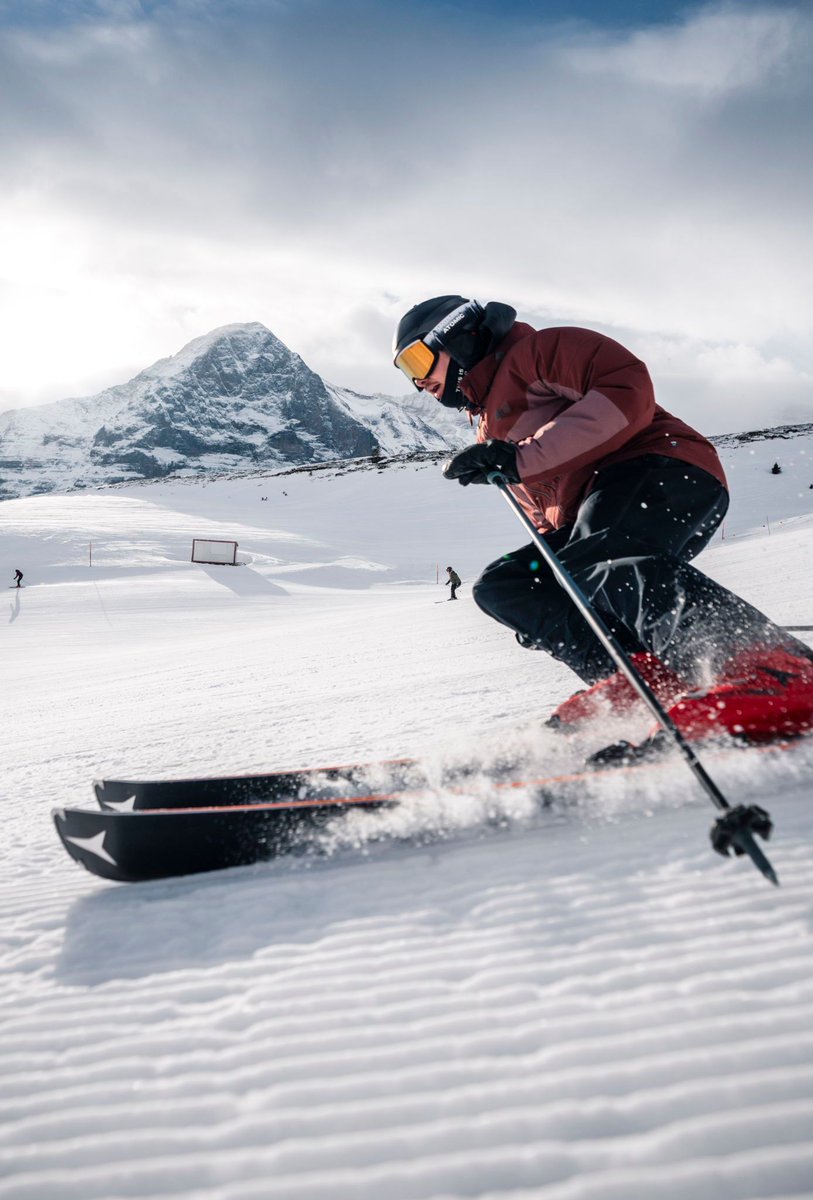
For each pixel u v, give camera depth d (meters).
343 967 1.24
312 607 28.42
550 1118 0.85
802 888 1.22
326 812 1.79
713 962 1.08
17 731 6.33
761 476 49.50
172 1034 1.13
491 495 63.75
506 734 2.34
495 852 1.58
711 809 1.58
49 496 70.44
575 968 1.13
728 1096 0.84
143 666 12.82
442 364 2.45
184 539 48.22
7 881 2.00
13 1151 0.93
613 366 2.14
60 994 1.30
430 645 9.05
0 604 30.23
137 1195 0.83
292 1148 0.87
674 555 2.09
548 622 2.29
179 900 1.62
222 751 3.84
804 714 1.79
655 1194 0.74
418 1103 0.91
